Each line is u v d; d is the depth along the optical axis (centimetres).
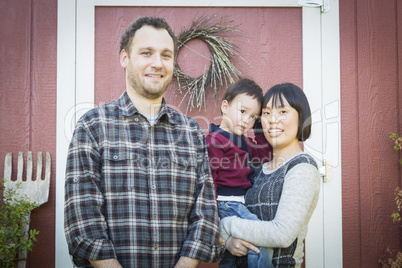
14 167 236
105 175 156
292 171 162
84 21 242
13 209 219
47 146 237
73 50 241
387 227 246
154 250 156
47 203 235
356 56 250
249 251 167
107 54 243
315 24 249
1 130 236
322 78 247
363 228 246
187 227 163
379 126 247
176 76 240
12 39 239
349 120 247
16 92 238
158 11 246
